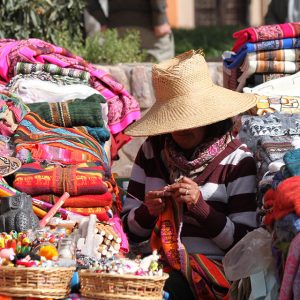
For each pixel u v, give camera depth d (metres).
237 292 6.11
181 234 6.43
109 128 8.16
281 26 8.36
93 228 5.99
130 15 14.29
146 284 5.28
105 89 8.22
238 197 6.35
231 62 8.75
